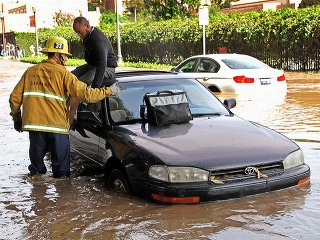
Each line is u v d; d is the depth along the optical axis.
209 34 27.20
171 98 6.44
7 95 17.16
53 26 62.88
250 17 24.95
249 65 14.02
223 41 26.39
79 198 5.95
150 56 34.06
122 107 6.75
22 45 60.34
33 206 5.78
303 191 5.68
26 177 7.00
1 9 66.75
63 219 5.32
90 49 7.06
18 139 9.63
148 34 33.09
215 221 4.98
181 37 29.73
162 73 7.73
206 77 14.03
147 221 5.07
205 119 6.64
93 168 7.17
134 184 5.60
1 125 11.20
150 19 37.97
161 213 5.20
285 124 9.88
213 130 6.14
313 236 4.61
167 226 4.93
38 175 6.92
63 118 6.70
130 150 5.78
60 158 6.76
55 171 6.82
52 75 6.51
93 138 6.75
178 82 7.41
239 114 11.20
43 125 6.60
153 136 5.96
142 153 5.60
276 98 13.56
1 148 8.90
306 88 15.73
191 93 7.22
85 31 7.00
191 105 7.00
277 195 5.55
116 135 6.24
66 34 48.16
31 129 6.58
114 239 4.75
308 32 21.45
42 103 6.56
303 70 22.34
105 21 67.44
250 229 4.79
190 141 5.77
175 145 5.66
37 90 6.55
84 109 7.36
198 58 14.59
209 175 5.28
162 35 31.66
